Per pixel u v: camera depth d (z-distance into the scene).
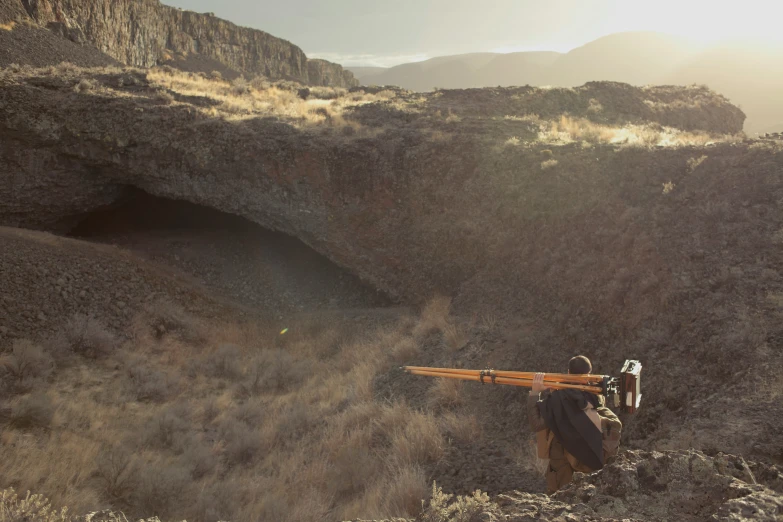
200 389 14.41
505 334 12.48
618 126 25.61
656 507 2.46
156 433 10.79
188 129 22.03
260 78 35.78
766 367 6.57
